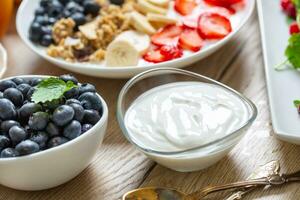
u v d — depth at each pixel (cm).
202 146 54
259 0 76
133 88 61
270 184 56
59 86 55
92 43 74
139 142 57
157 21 75
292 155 60
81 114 55
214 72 70
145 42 73
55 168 55
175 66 67
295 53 67
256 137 62
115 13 76
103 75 67
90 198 57
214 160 58
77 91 57
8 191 58
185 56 67
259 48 73
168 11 78
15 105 57
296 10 74
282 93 65
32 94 56
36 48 73
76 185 58
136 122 58
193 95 59
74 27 75
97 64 71
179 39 72
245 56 72
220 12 76
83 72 67
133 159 60
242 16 76
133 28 75
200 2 79
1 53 71
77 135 55
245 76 69
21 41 78
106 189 58
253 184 56
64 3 79
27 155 53
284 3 75
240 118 57
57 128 54
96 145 57
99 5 77
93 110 57
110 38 74
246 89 67
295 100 62
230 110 58
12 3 78
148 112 58
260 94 67
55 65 71
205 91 60
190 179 58
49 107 55
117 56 70
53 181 56
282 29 74
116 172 59
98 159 61
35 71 72
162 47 71
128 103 60
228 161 59
